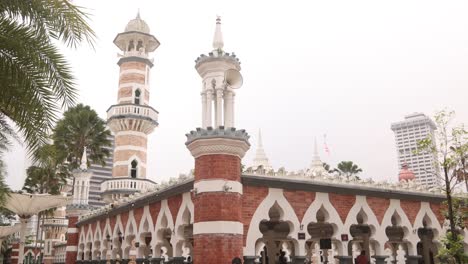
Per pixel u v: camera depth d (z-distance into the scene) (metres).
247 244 15.99
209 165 15.39
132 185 40.44
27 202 23.77
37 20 11.09
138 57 45.38
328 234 25.42
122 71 45.38
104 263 28.00
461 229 22.12
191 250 24.66
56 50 11.53
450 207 18.62
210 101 16.59
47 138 11.70
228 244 14.73
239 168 16.02
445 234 20.69
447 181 18.81
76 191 36.16
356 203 19.36
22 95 11.20
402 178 33.31
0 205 23.42
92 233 31.41
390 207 20.39
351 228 23.78
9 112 11.53
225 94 16.78
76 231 35.03
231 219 15.02
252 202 16.61
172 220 19.31
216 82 16.62
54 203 24.50
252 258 15.80
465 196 22.06
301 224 17.55
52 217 54.19
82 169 36.69
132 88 44.62
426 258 25.42
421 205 21.58
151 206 22.00
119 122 43.00
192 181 17.38
